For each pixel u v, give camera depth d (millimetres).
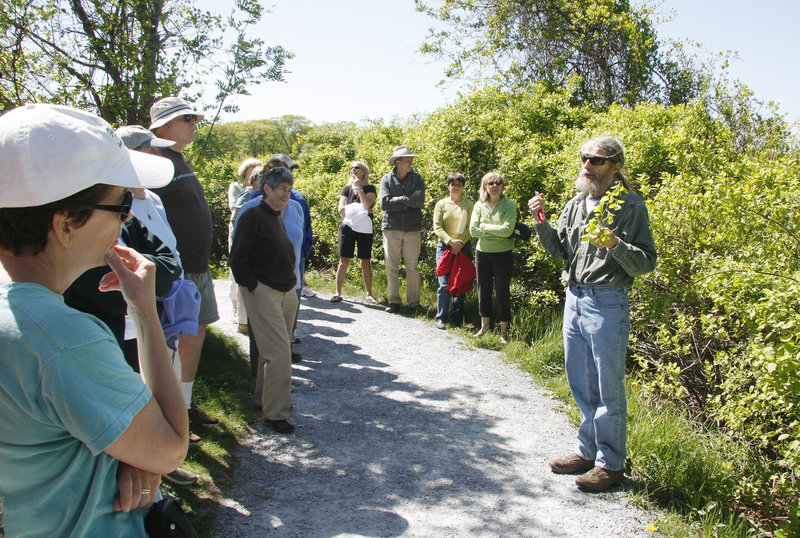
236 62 5039
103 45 4699
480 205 6664
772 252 4668
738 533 3434
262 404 4520
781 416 4012
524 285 7676
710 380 4566
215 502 3441
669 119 9164
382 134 15109
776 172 4734
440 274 7262
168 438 1285
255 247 4254
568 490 3781
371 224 8359
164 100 4023
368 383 5523
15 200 1109
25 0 4445
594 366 3865
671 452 4043
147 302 1370
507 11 15336
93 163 1182
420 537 3242
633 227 3617
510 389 5473
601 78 14586
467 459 4148
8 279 1226
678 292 5148
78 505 1219
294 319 4727
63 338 1133
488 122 8984
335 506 3512
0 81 4492
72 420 1127
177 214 3994
